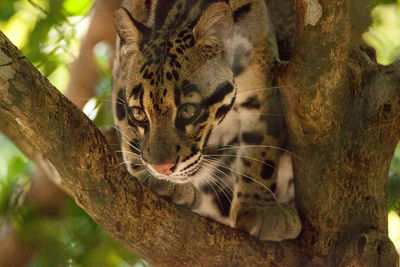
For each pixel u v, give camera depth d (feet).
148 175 23.59
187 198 23.36
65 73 34.17
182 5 23.81
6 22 33.35
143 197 19.74
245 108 24.89
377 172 21.81
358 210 21.81
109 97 29.40
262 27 24.66
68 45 30.86
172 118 22.47
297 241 22.39
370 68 21.84
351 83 21.16
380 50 29.99
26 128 18.20
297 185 22.68
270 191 25.16
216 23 22.84
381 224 22.00
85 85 31.91
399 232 32.89
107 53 32.32
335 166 21.62
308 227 22.35
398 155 31.53
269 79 24.56
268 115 24.66
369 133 21.48
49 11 30.50
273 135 24.75
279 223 22.34
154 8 24.45
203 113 22.89
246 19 24.53
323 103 20.66
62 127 18.17
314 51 19.97
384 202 22.24
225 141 25.55
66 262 27.12
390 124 21.50
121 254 27.37
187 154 22.81
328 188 21.75
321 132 21.35
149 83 22.18
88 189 19.04
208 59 22.86
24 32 33.22
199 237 20.68
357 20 27.81
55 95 18.03
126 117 24.36
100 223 19.89
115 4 31.68
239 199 25.23
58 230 27.91
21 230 29.04
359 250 21.33
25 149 26.21
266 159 24.94
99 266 27.14
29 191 31.04
